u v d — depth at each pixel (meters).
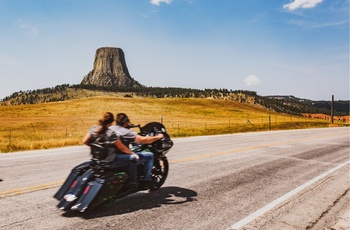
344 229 4.81
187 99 177.88
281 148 14.35
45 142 15.27
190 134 28.48
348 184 7.63
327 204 5.99
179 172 8.33
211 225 4.73
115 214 5.03
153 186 6.32
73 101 143.00
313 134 24.94
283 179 7.91
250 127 42.84
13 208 5.16
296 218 5.19
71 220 4.72
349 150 14.23
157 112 121.88
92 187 4.97
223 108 162.38
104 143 5.14
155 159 6.28
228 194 6.38
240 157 11.27
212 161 10.23
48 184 6.68
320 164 10.32
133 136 5.52
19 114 98.12
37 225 4.49
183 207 5.49
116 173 5.19
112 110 116.62
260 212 5.37
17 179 7.13
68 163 9.24
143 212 5.17
